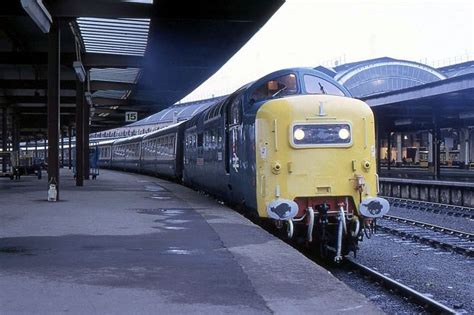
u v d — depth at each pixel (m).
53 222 12.06
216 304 5.73
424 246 13.22
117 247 8.99
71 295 6.01
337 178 10.34
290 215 9.99
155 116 90.44
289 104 10.37
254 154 11.05
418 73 61.72
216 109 16.16
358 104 10.66
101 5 16.80
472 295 8.66
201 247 9.07
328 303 5.83
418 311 7.64
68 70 29.28
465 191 23.25
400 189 29.02
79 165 25.64
